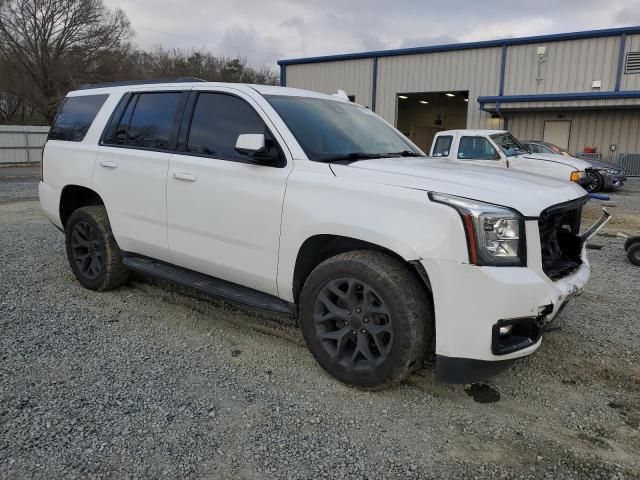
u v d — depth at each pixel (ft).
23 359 11.58
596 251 24.73
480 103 75.00
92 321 13.99
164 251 13.89
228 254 12.29
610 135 71.61
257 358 11.99
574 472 8.23
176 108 13.87
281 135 11.57
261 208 11.44
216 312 14.89
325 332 10.91
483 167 12.19
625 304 16.46
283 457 8.44
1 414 9.36
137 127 14.76
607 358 12.41
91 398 10.00
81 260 16.53
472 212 9.03
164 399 10.05
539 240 9.51
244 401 10.08
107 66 143.02
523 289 9.06
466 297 9.09
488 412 9.95
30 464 8.05
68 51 137.90
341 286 10.58
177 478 7.88
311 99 13.56
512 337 9.59
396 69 82.94
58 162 16.79
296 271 11.16
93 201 17.11
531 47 72.43
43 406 9.67
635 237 21.97
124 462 8.19
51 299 15.67
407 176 10.18
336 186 10.43
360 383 10.37
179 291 16.61
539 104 70.95
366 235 9.87
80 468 8.00
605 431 9.41
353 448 8.73
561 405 10.27
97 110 16.20
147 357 11.89
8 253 21.29
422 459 8.49
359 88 86.69
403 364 9.77
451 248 9.09
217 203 12.26
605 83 68.74
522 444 8.96
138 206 14.24
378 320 10.18
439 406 10.09
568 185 11.44
